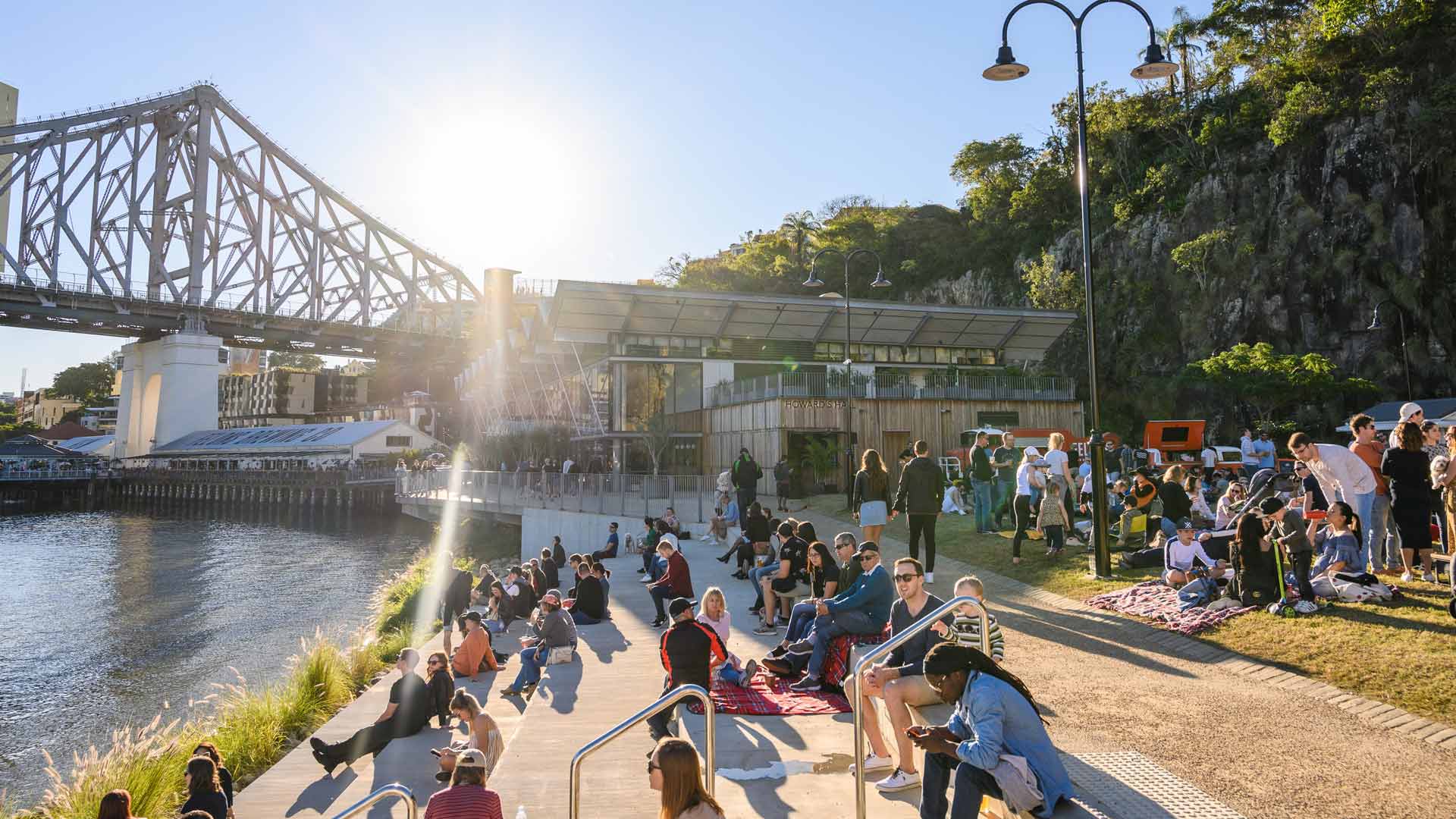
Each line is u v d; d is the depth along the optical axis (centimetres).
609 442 4050
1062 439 1367
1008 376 3488
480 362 6962
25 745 1583
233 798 797
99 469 8925
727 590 1482
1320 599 855
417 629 1998
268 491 7688
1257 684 693
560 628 1102
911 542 1225
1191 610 930
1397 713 591
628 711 859
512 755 720
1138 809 449
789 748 636
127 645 2438
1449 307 6162
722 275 8750
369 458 8012
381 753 962
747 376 3978
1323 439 5803
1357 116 6606
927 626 498
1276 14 7588
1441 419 2617
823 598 876
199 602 3119
